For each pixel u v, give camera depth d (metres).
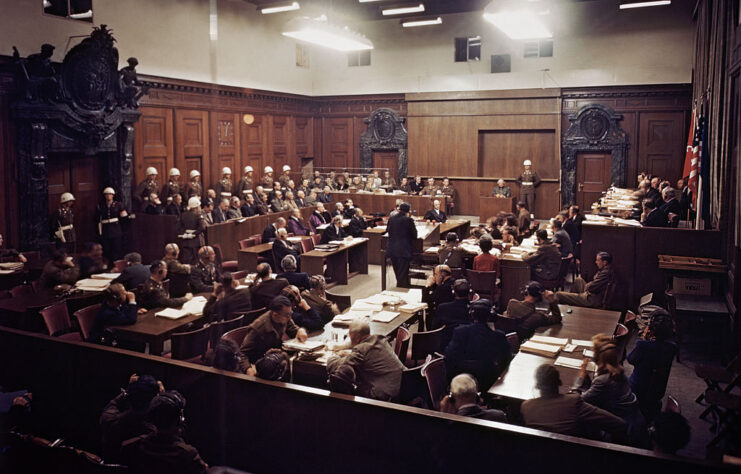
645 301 8.26
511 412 4.60
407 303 6.95
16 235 10.88
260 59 18.53
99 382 4.88
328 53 21.48
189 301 6.85
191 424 4.62
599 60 18.42
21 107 10.66
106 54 12.01
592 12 18.28
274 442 4.36
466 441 3.73
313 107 21.95
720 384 6.47
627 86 17.98
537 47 19.05
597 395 4.36
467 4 17.84
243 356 5.13
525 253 9.62
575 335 5.91
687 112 17.56
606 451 3.39
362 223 13.53
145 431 4.20
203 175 16.30
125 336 5.84
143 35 13.98
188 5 15.38
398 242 10.08
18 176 10.84
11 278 7.99
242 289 6.79
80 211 12.38
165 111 14.88
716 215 9.31
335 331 5.99
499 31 19.39
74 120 11.52
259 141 18.81
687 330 7.94
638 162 18.30
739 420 4.79
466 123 19.97
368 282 11.56
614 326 6.21
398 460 3.96
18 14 10.77
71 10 11.92
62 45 11.69
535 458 3.56
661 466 3.29
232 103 17.42
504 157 19.91
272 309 5.43
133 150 13.79
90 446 4.94
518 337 6.12
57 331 6.14
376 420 3.99
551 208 19.38
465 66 19.97
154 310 6.56
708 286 8.14
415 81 20.44
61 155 11.92
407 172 20.94
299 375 5.20
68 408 5.01
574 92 18.67
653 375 5.08
